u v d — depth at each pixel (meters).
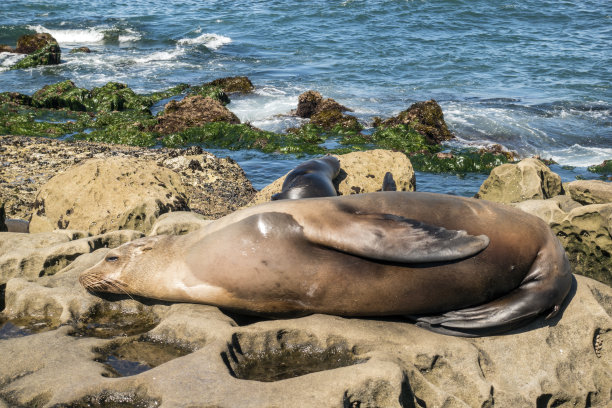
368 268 4.90
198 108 21.80
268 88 27.23
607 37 37.41
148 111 23.28
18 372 4.49
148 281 5.40
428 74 29.94
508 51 34.22
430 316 5.13
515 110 23.55
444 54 33.69
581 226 6.80
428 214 5.16
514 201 10.16
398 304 5.02
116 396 4.19
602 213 6.60
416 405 4.44
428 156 17.70
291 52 35.09
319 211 5.01
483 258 4.97
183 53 35.16
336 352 4.90
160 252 5.45
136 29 42.00
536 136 20.64
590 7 45.00
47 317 5.57
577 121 22.33
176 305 5.46
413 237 4.71
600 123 22.12
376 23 41.50
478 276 4.98
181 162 12.66
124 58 33.94
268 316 5.30
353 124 21.05
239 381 4.20
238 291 5.11
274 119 22.56
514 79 28.88
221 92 24.88
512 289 5.16
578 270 7.00
